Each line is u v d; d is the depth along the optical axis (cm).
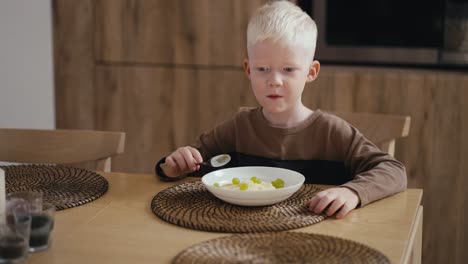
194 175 177
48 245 113
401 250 112
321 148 168
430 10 273
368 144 163
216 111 285
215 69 282
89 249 112
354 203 132
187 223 122
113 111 295
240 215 127
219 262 103
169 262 107
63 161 187
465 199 265
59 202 137
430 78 261
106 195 145
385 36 280
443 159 265
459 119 261
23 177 157
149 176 162
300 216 126
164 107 289
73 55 294
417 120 265
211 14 278
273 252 107
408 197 143
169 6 281
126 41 288
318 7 282
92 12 289
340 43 284
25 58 297
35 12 292
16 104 301
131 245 114
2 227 106
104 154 184
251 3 273
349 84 270
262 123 172
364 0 279
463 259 268
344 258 104
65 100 298
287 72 154
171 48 284
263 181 145
